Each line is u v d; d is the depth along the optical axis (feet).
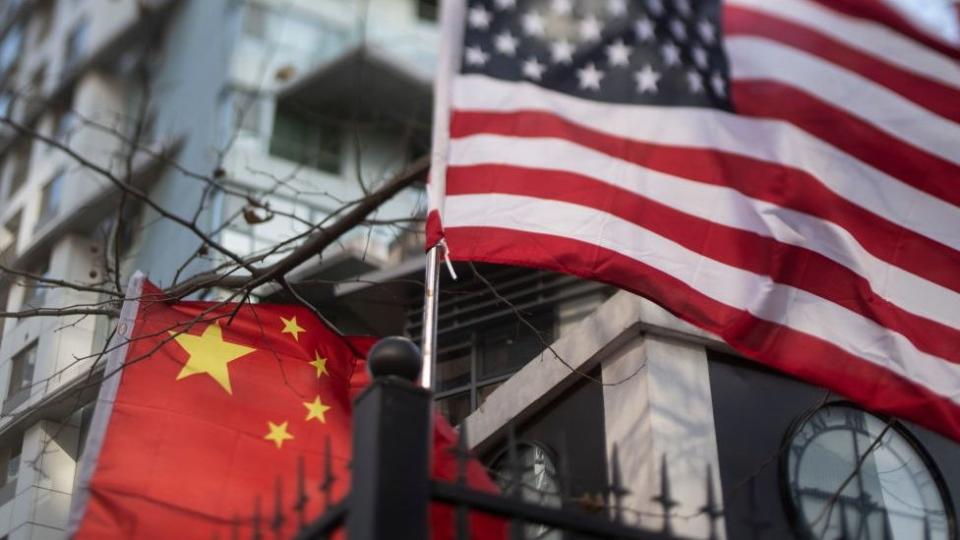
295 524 27.86
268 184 78.18
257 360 32.48
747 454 33.63
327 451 21.35
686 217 30.09
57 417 60.23
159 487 28.02
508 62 32.48
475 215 30.01
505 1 33.35
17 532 56.85
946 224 30.99
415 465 20.27
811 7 33.17
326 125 84.38
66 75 89.92
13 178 90.63
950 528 34.22
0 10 107.14
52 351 65.46
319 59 87.71
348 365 33.65
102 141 85.10
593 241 29.45
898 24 33.01
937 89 32.53
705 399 34.17
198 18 90.89
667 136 31.24
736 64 32.37
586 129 31.40
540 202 30.12
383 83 85.05
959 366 29.32
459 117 31.50
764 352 28.68
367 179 82.64
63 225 77.25
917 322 29.73
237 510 28.04
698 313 28.86
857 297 29.68
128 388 30.25
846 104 31.99
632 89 32.07
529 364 38.24
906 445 35.19
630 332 34.88
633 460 33.12
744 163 30.94
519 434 37.47
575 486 34.30
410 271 58.85
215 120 81.71
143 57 62.64
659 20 33.12
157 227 77.71
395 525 19.53
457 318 51.57
